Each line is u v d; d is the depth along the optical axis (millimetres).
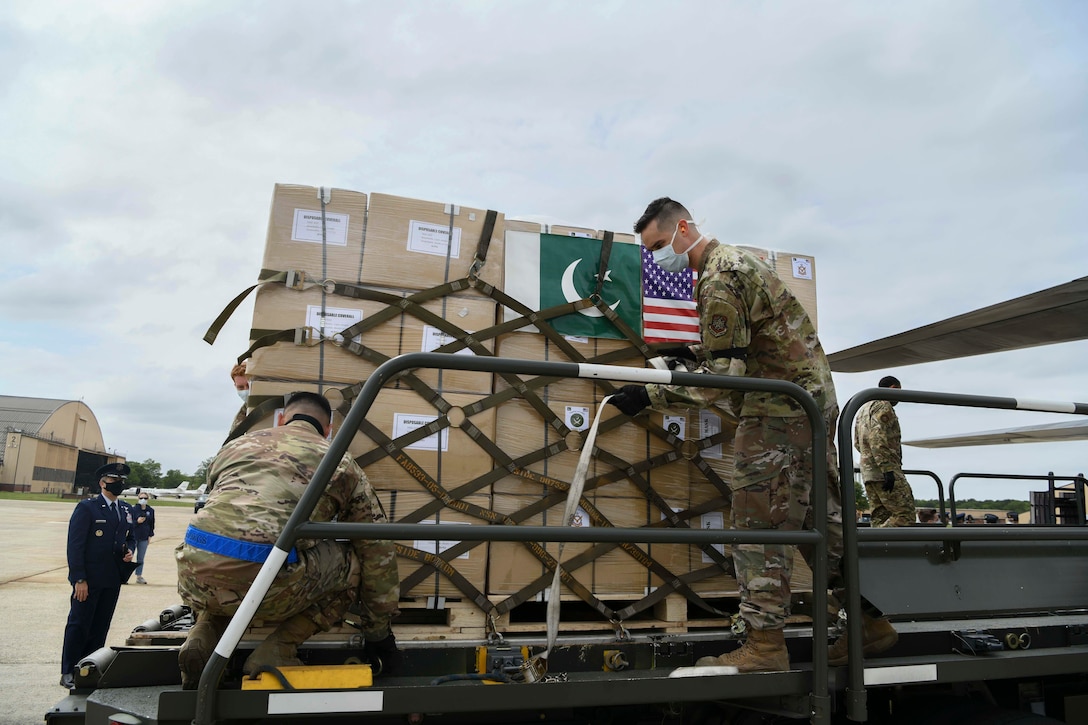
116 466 6930
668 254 3000
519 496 2980
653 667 2865
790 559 2729
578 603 3193
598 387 3158
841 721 2904
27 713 5410
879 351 6227
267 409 2758
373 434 2803
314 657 2613
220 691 1932
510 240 3170
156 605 9969
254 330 2805
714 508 3240
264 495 2309
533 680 2262
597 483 3055
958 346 5875
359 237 2938
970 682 3084
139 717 2012
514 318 3076
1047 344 5598
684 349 3111
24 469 79438
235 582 2197
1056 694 3221
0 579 11742
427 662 2666
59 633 8234
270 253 2850
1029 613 3789
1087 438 6672
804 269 3676
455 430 2916
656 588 3090
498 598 2857
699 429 3299
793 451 2775
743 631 3053
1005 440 7219
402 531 1993
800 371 2854
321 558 2363
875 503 5594
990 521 6078
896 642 2961
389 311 2918
